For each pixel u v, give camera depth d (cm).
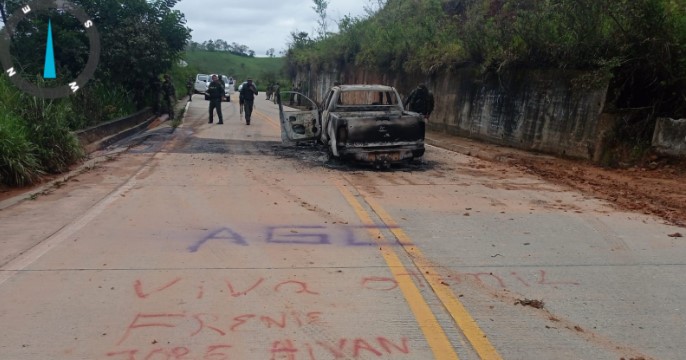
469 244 604
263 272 505
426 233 645
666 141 1069
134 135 1652
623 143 1133
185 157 1233
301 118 1320
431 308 432
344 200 819
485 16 1766
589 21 1177
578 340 384
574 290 475
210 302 436
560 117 1264
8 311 415
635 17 1088
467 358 357
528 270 523
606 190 909
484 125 1577
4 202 761
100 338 375
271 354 358
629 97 1187
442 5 2305
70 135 1080
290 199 820
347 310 426
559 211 766
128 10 1978
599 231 662
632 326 407
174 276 491
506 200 836
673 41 1080
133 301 436
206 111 2722
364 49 2638
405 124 1109
